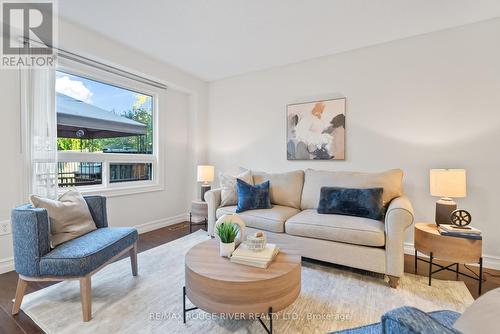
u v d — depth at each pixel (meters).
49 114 2.38
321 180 2.77
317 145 3.16
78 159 2.78
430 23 2.38
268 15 2.27
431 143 2.54
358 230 2.01
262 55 3.12
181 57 3.20
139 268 2.24
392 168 2.73
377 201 2.24
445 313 0.98
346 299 1.75
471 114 2.37
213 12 2.22
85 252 1.57
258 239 1.57
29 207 1.64
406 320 0.63
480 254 1.86
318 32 2.56
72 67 2.63
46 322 1.49
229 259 1.56
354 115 2.94
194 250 1.72
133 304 1.69
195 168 4.05
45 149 2.36
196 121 4.02
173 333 1.41
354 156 2.94
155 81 3.46
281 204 2.94
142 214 3.43
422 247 2.07
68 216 1.84
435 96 2.52
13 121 2.22
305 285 1.95
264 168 3.62
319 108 3.14
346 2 2.07
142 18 2.32
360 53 2.90
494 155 2.29
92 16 2.29
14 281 2.01
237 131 3.87
